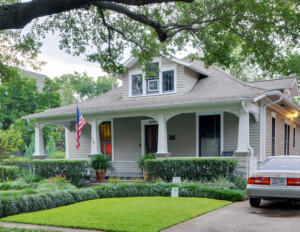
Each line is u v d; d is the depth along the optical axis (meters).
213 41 9.96
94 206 9.17
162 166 12.56
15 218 7.85
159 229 6.33
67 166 14.70
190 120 15.27
